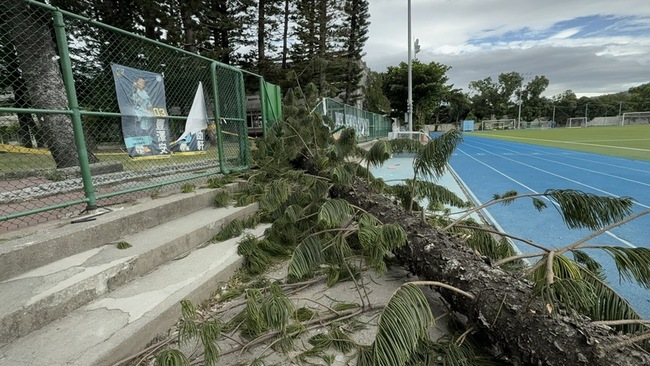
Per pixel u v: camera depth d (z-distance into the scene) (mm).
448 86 42406
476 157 13180
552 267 1812
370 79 42312
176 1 14547
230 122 5234
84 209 3033
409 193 3463
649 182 7094
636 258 1834
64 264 2182
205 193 3885
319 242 2416
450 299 1990
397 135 14680
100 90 4004
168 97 4211
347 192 3480
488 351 1759
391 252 2811
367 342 1843
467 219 3648
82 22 3217
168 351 1352
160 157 4035
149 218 3043
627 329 1666
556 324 1435
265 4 20484
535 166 10141
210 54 16578
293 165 5023
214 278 2416
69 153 4191
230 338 1811
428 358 1546
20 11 3857
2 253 1964
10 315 1596
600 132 30172
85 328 1724
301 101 5613
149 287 2197
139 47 3871
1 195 3053
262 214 3736
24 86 4520
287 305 1679
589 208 2262
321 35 22031
